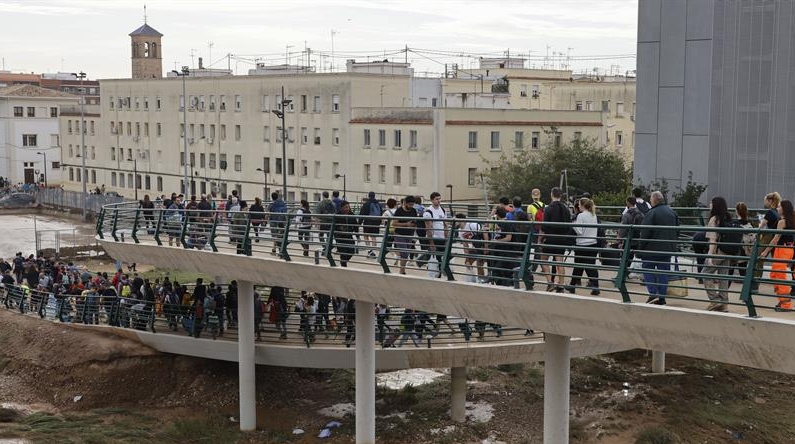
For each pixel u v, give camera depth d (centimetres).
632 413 3100
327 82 7200
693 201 3497
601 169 6031
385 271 2138
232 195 3212
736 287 1773
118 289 3550
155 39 11450
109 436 2767
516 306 1838
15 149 11256
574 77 10456
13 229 7825
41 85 15650
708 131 3566
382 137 6762
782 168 3412
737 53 3478
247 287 2786
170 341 3131
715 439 2919
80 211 8825
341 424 2967
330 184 7256
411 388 3322
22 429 2828
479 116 6481
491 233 2081
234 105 8050
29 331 3453
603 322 1683
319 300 3108
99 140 9938
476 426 2950
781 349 1425
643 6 3722
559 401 1947
